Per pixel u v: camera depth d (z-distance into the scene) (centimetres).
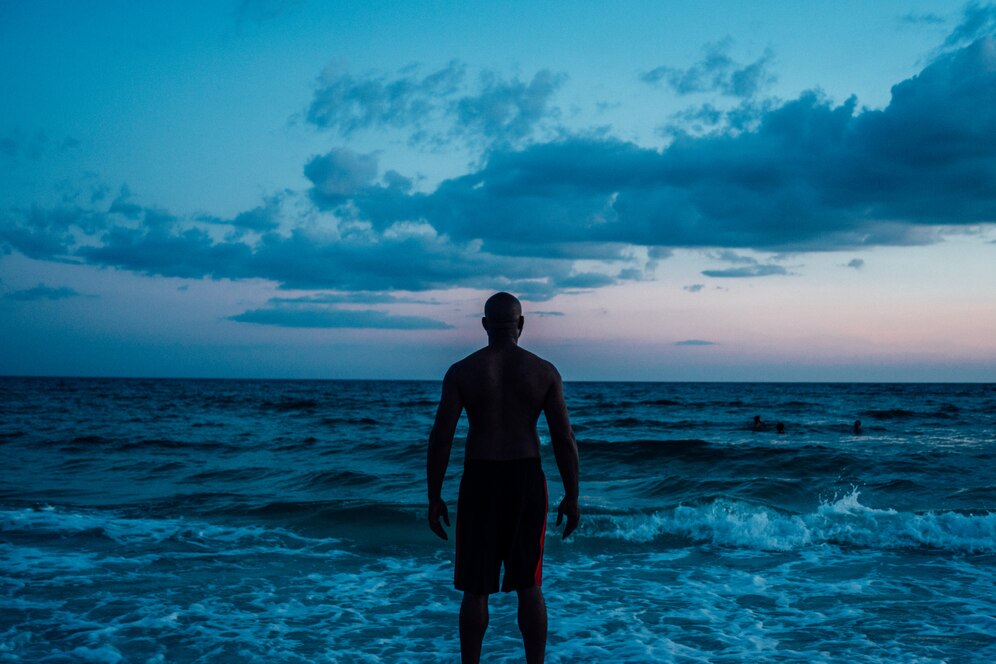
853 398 6144
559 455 345
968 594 554
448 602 539
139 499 1014
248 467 1416
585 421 3002
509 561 336
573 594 563
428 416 3431
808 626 476
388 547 722
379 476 1268
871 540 745
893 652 422
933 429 2538
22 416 3114
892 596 548
